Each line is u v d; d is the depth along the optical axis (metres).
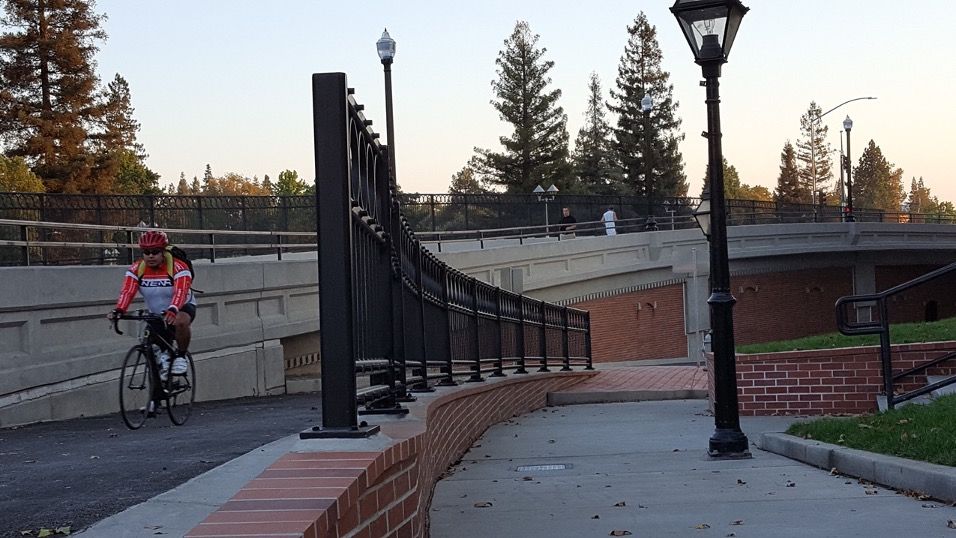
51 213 23.05
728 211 50.50
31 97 58.25
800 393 14.33
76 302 12.37
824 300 54.22
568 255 35.91
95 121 62.09
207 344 15.75
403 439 4.87
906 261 57.03
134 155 90.00
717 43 11.12
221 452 7.11
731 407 10.55
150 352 9.63
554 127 92.25
